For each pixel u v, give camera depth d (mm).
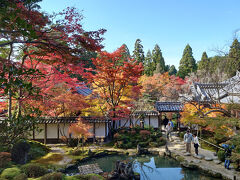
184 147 14922
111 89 17359
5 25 4766
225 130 11742
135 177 9672
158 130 18562
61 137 15477
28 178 6914
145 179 9891
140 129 17906
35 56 9445
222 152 11273
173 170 11031
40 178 6711
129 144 15195
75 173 10266
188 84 30984
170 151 13758
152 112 19875
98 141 15922
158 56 51031
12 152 9297
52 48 6395
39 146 13328
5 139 4992
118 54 14367
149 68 50156
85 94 25312
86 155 12891
